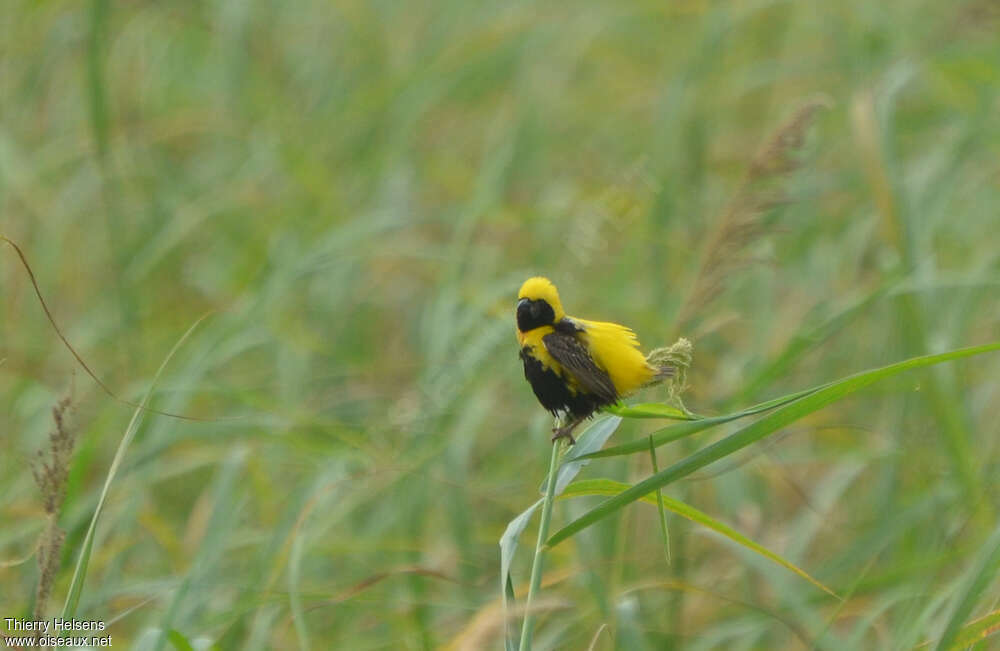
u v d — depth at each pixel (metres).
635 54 19.42
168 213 16.03
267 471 11.77
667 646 9.42
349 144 16.84
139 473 10.84
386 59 18.67
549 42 17.70
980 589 6.61
